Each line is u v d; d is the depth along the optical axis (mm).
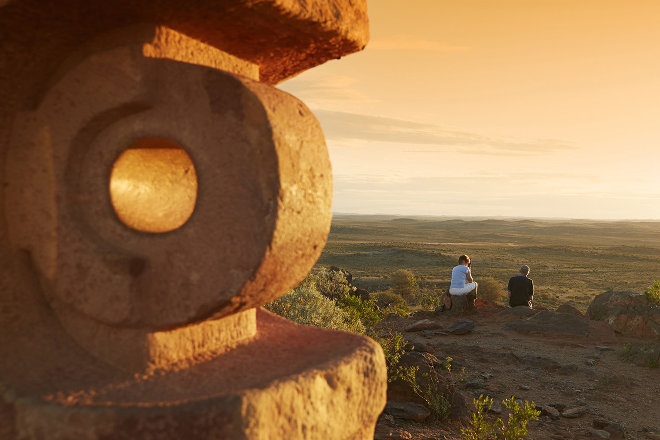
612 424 4969
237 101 1289
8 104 1384
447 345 7621
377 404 1585
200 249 1306
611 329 8453
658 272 70125
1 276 1385
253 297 1369
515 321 8844
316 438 1333
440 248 107688
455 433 4582
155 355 1387
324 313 6191
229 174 1293
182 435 1122
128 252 1350
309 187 1415
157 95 1353
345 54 1760
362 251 93000
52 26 1291
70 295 1369
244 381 1329
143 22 1364
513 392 5953
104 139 1388
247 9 1339
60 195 1368
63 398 1196
